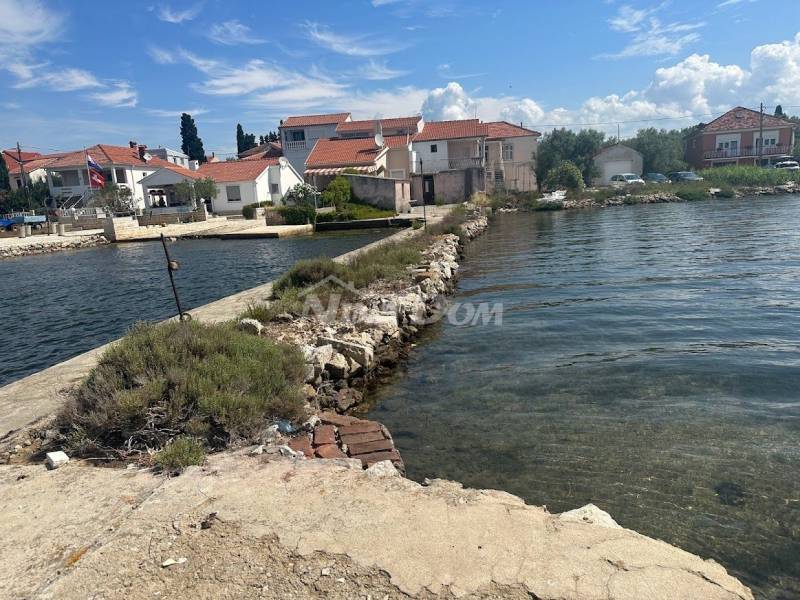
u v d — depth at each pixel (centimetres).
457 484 442
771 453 570
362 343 924
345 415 718
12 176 6544
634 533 348
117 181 5822
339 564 321
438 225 2873
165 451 483
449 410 738
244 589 306
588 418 681
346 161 5072
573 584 293
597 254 2181
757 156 6712
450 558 320
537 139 6406
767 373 807
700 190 5166
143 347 656
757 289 1376
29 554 354
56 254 3625
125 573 325
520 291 1545
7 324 1487
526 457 588
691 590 287
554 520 361
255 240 3584
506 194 5434
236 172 5297
